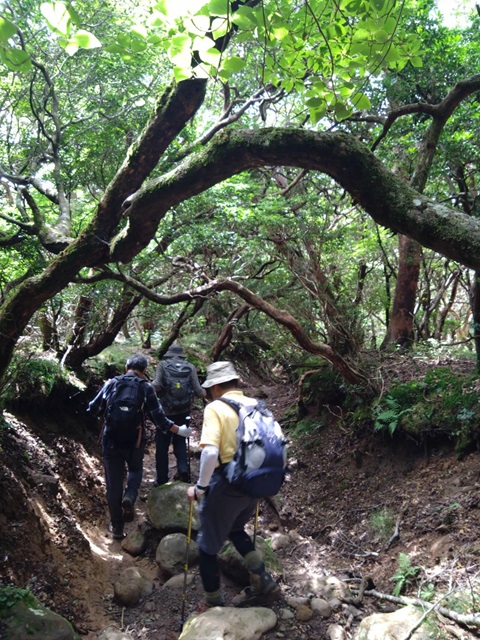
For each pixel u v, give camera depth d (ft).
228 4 7.68
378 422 17.21
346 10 9.27
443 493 14.11
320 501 17.25
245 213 22.17
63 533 13.82
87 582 12.74
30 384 18.72
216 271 25.41
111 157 21.21
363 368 19.51
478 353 18.29
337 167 10.05
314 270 19.44
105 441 15.57
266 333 30.76
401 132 21.49
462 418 15.23
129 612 11.94
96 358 26.84
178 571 13.20
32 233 15.76
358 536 14.55
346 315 19.67
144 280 24.36
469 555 11.33
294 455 20.86
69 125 21.34
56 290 14.10
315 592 11.71
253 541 12.73
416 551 12.53
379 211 9.87
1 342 14.39
